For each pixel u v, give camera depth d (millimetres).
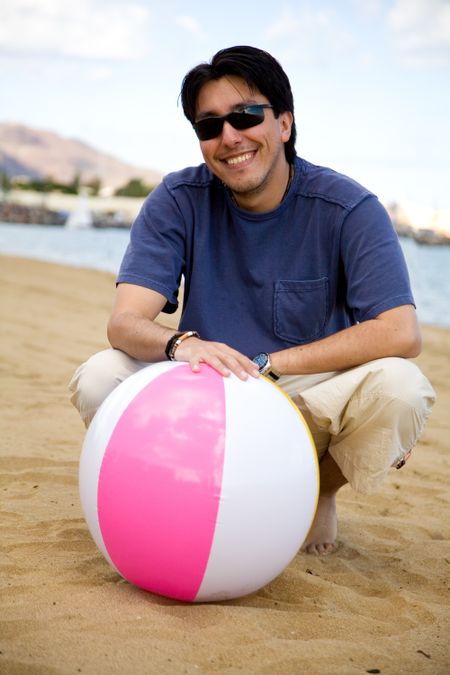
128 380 2396
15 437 4215
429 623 2334
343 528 3219
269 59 2615
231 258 2787
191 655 2012
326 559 2846
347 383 2557
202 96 2621
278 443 2205
